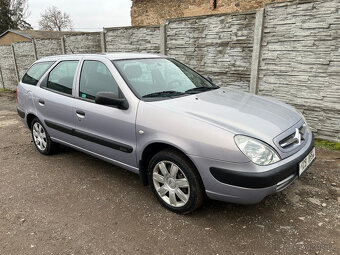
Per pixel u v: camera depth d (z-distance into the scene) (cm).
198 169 268
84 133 377
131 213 309
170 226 284
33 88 472
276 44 529
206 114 284
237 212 303
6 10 3509
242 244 255
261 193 249
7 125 722
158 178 312
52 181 390
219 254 244
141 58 390
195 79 405
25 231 285
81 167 434
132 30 787
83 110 370
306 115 521
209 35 629
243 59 587
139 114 309
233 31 587
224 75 628
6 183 390
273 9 518
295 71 516
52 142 467
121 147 333
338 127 488
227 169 253
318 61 485
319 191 337
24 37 2214
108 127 343
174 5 1216
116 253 251
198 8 1134
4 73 1420
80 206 326
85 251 255
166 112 293
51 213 314
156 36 735
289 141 275
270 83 555
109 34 856
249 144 251
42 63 482
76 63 404
